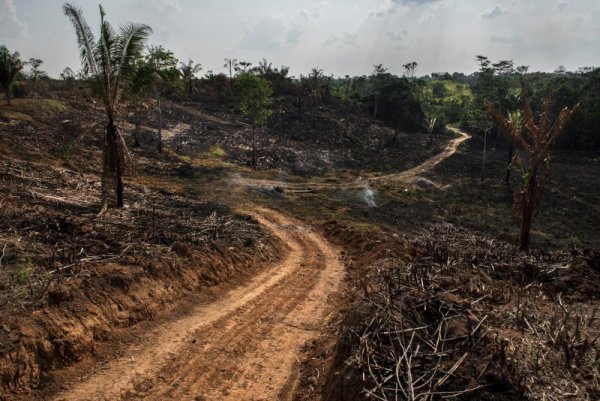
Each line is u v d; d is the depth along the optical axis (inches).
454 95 4274.1
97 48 702.5
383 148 2477.9
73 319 362.9
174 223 694.5
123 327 403.5
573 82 3348.9
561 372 264.2
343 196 1439.5
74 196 783.1
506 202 1630.2
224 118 2383.1
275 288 578.2
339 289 595.8
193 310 475.2
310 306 530.3
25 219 553.0
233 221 815.1
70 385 328.5
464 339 291.7
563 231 1336.1
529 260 631.2
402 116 3075.8
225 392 347.9
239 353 406.3
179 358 384.8
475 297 410.6
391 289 370.9
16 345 315.9
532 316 357.1
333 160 2058.3
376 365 275.1
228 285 561.9
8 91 1517.0
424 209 1414.9
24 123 1344.7
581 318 378.0
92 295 395.9
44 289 377.1
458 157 2321.6
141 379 349.4
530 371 259.0
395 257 631.2
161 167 1406.3
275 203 1205.1
